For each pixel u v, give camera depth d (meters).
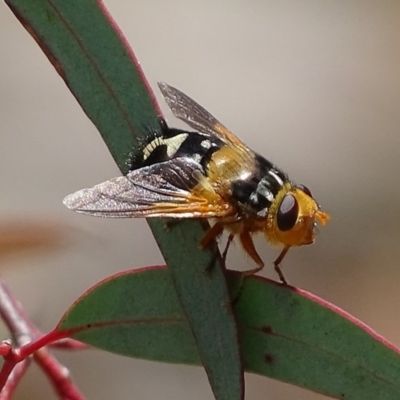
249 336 0.16
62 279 0.26
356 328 0.16
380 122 0.33
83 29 0.16
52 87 0.33
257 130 0.32
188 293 0.16
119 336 0.17
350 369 0.16
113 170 0.31
